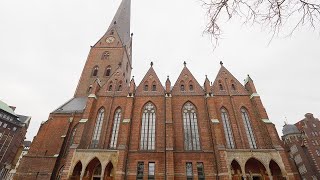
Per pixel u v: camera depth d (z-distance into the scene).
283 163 36.41
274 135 39.28
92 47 69.81
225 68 51.84
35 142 45.09
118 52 68.25
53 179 41.12
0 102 93.94
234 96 46.84
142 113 45.53
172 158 37.31
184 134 42.62
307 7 6.01
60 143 44.50
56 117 49.22
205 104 45.97
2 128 88.62
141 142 41.84
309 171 76.62
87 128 43.12
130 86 47.44
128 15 84.12
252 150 37.78
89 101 46.16
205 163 38.38
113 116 45.81
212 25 7.37
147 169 38.09
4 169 86.25
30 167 42.00
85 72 63.62
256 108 43.72
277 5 6.33
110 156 38.56
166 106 43.84
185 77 51.09
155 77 51.44
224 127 43.12
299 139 84.38
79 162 38.19
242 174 35.97
